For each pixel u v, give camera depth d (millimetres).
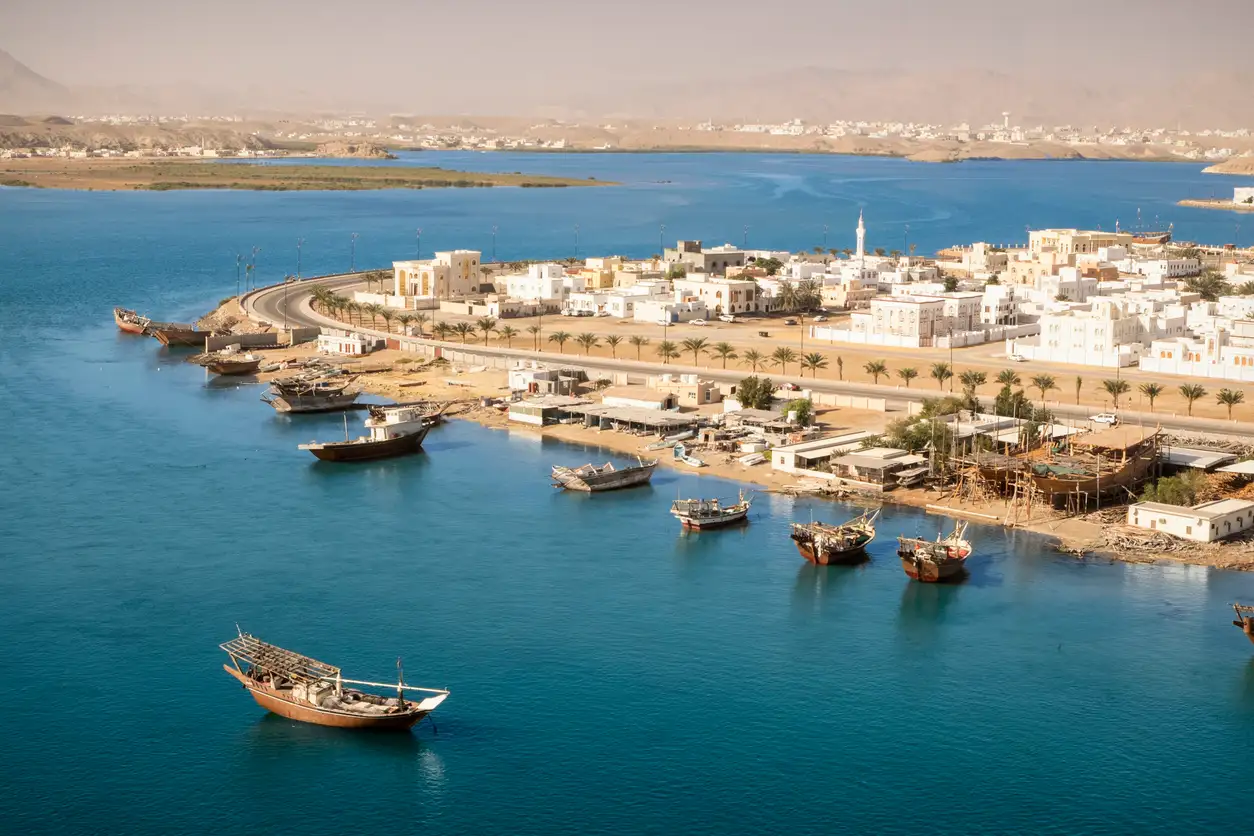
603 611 189500
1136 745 153750
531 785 144875
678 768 148000
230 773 147000
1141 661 174000
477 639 179625
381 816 139375
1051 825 138500
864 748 152500
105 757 149750
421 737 154375
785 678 169250
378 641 178625
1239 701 163625
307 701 156750
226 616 186625
